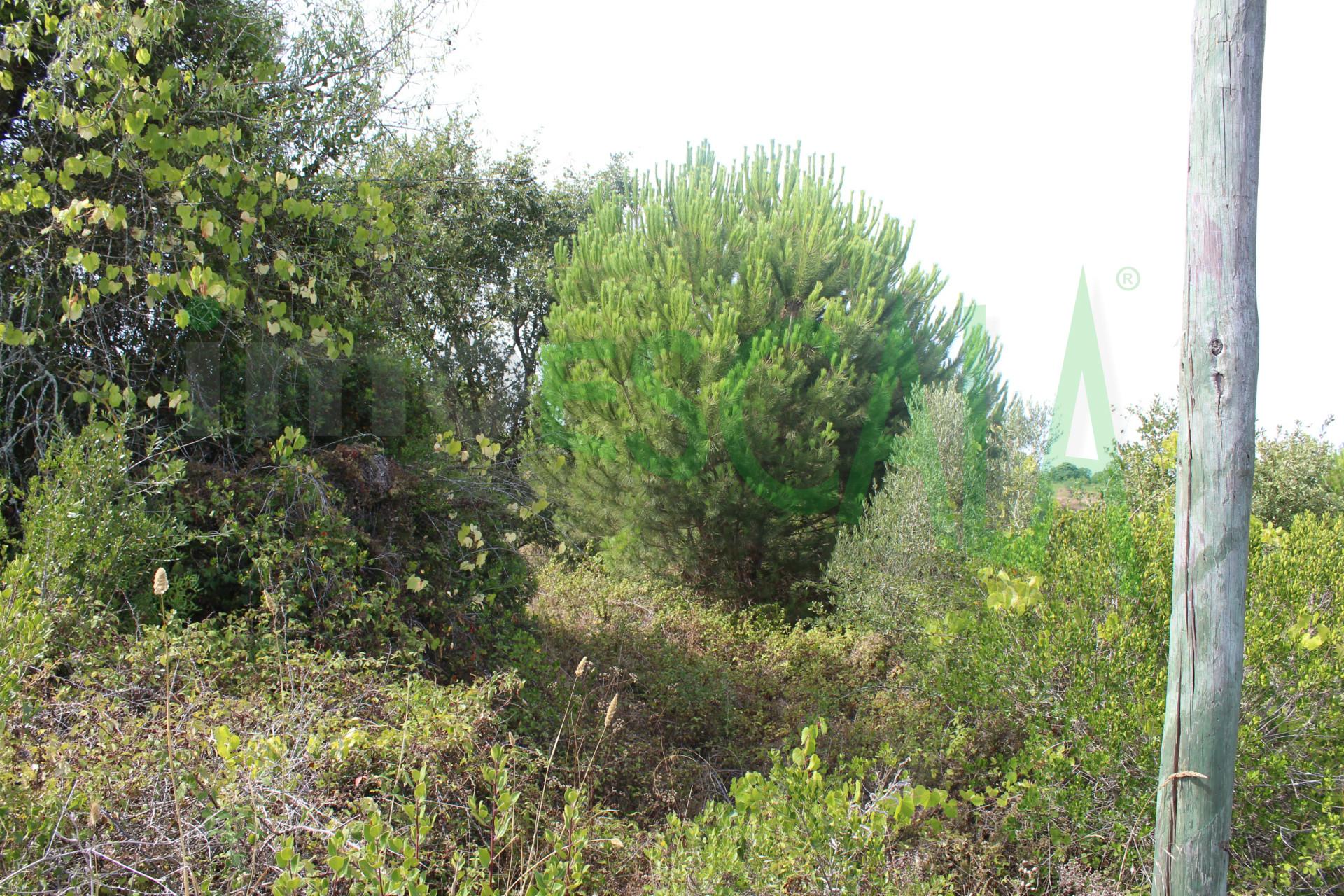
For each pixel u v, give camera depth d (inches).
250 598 160.9
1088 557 163.3
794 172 345.1
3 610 105.0
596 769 158.4
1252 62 104.5
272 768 108.0
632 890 126.9
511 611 200.8
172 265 178.2
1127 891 132.4
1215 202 105.7
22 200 148.4
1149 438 265.9
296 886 88.0
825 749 184.4
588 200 589.0
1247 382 105.2
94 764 106.0
